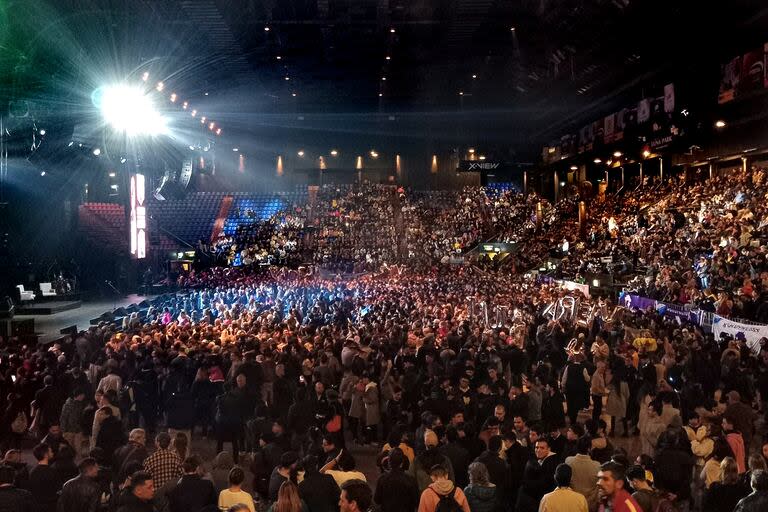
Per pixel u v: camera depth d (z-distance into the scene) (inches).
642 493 326.3
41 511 395.2
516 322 911.7
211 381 672.4
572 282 1631.4
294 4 1856.5
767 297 1007.0
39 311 1593.3
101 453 433.4
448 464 387.9
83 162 1875.0
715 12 1451.8
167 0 1684.3
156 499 392.8
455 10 1847.9
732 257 1256.2
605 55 1927.9
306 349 739.4
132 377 689.0
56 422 627.2
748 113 1760.6
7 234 1715.1
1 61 1288.1
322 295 1393.9
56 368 678.5
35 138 1473.9
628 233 1878.7
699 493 443.8
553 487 386.3
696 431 461.1
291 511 323.3
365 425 682.2
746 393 657.6
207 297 1502.2
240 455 635.5
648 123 1963.6
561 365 769.6
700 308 1083.3
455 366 640.4
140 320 1133.1
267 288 1578.5
